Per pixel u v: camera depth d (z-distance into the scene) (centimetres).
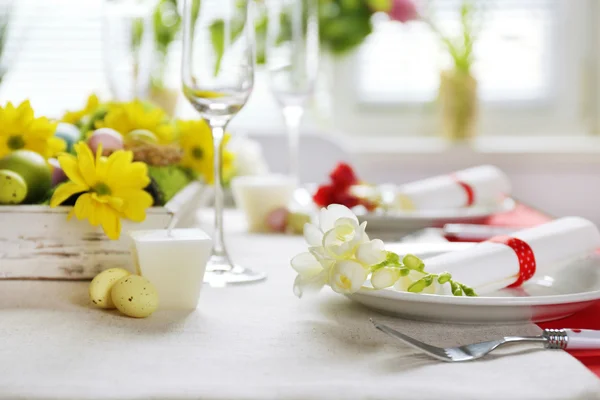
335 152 208
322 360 51
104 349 53
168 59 140
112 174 71
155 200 76
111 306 65
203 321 61
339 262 57
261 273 80
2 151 79
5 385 45
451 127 230
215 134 80
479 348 52
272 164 208
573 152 227
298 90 126
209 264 81
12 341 55
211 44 75
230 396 44
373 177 227
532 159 227
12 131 80
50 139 82
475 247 69
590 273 72
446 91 228
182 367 49
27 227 73
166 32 140
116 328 59
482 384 46
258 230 112
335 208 60
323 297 70
